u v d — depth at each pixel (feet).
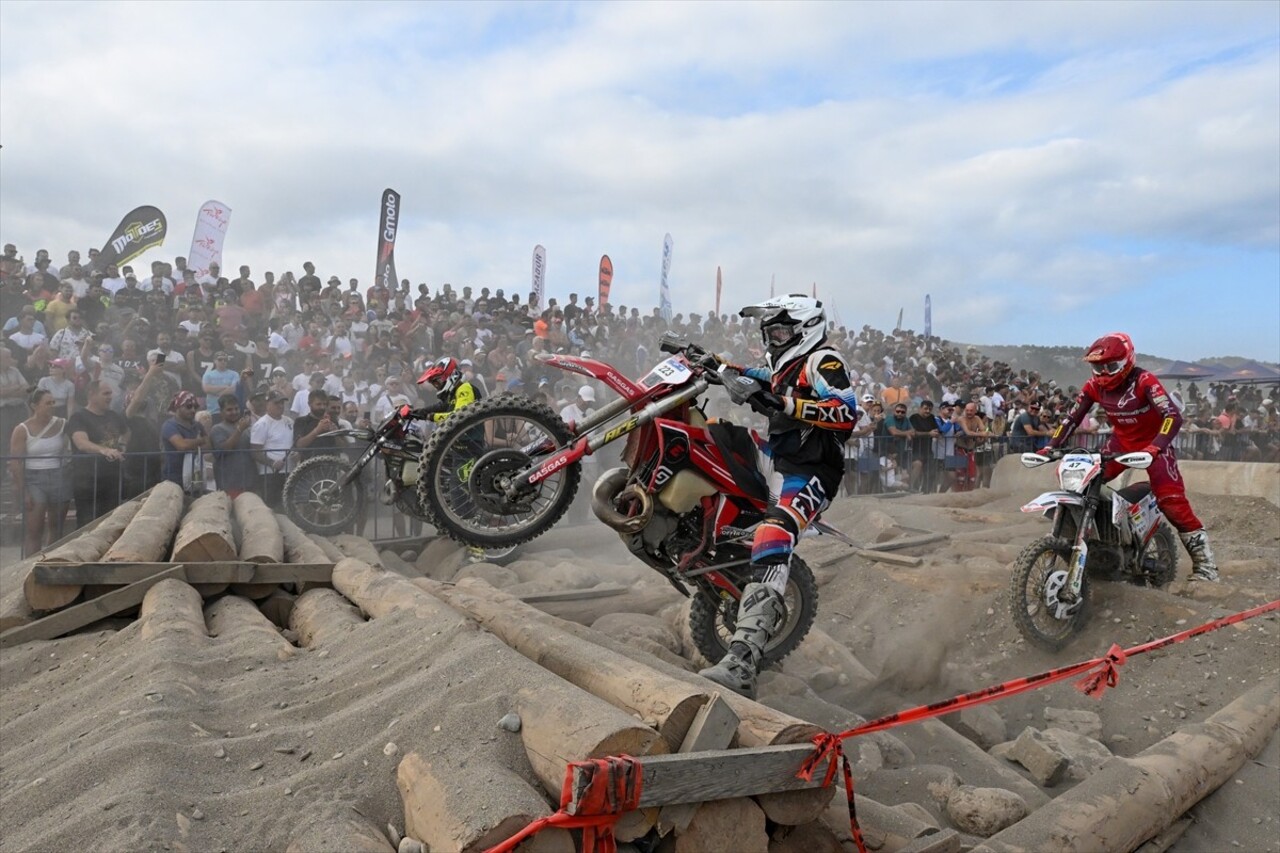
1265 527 27.91
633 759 7.56
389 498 27.14
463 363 42.52
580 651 10.75
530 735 8.47
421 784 8.10
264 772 8.91
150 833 7.38
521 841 7.18
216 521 19.20
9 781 9.14
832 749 8.73
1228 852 11.21
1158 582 19.95
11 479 29.60
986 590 20.30
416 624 12.22
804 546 24.90
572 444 14.96
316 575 17.11
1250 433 64.39
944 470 42.65
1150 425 19.33
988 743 14.66
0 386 30.55
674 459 13.73
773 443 13.38
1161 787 11.16
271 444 30.99
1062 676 11.39
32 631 15.12
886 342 80.07
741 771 8.12
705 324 71.46
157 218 47.32
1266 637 16.94
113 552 16.84
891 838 9.86
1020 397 55.36
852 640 19.42
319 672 11.71
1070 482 17.90
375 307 48.91
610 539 28.35
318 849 7.35
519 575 23.34
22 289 37.60
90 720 10.23
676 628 18.19
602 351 59.57
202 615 15.15
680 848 8.04
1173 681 16.28
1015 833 10.05
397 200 54.90
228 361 35.47
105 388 28.58
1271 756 13.23
